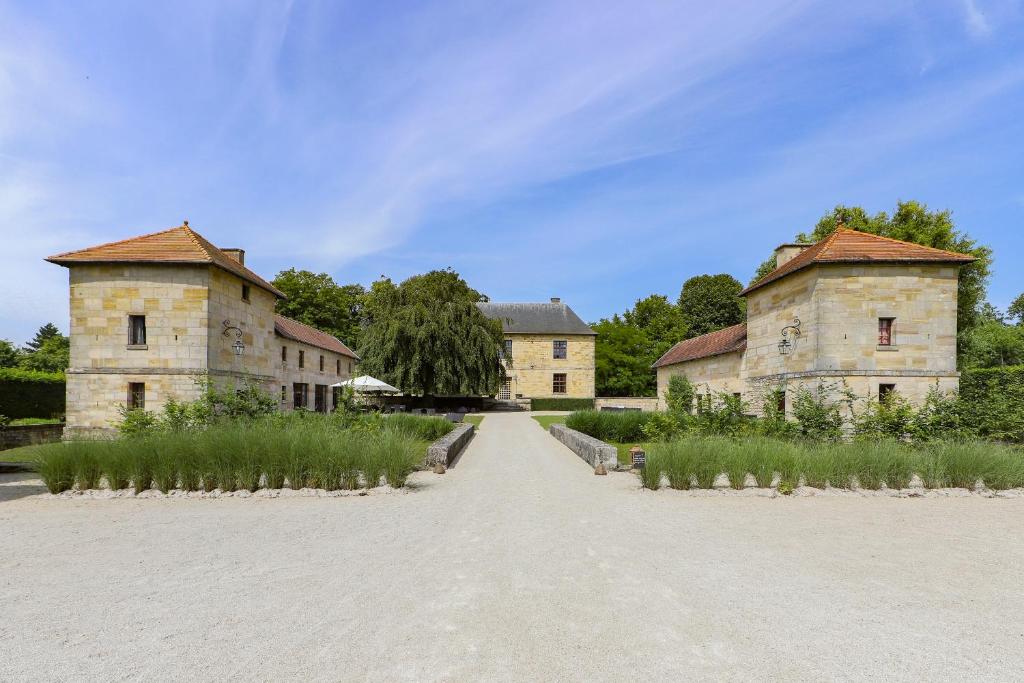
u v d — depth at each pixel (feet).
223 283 61.36
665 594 14.16
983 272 80.12
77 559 17.06
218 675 10.02
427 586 14.65
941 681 9.93
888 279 55.26
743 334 77.41
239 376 63.82
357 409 40.29
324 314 155.33
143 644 11.31
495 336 109.91
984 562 17.17
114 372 57.47
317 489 27.86
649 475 29.04
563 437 53.26
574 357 147.13
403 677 9.94
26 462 36.22
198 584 14.84
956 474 29.53
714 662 10.57
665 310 165.89
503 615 12.76
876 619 12.71
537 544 18.74
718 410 40.81
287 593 14.14
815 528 21.33
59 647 11.19
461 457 42.98
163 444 28.35
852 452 30.22
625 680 9.86
